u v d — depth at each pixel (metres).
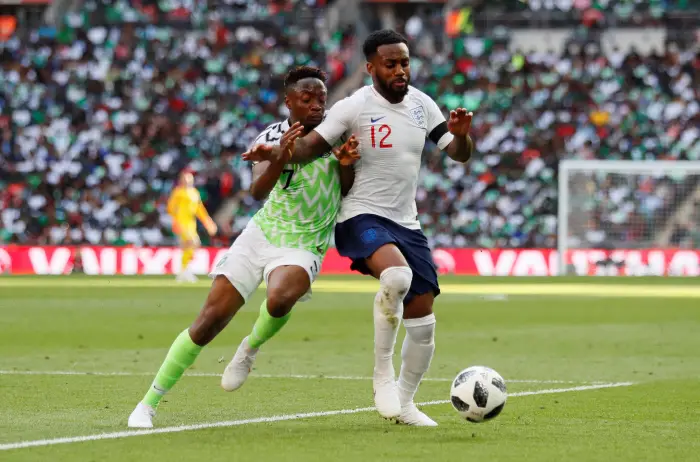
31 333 40.34
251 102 104.94
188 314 49.47
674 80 105.62
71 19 111.00
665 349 35.59
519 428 19.12
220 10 112.88
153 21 112.12
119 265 94.19
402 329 42.28
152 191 99.88
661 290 69.88
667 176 93.81
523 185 99.75
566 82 105.44
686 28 110.69
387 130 19.17
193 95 105.25
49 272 94.19
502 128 102.38
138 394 23.81
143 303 56.66
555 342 37.94
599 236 93.81
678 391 24.94
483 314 50.72
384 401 18.84
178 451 16.33
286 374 28.08
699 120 103.12
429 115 19.94
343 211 19.59
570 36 110.19
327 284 76.75
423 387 25.80
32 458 15.63
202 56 107.75
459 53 108.19
